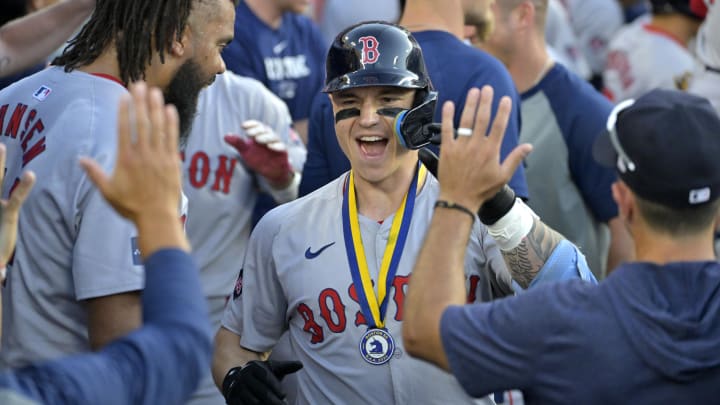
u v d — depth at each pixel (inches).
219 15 458.0
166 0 441.1
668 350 327.0
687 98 344.5
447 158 357.7
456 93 554.3
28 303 434.0
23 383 288.0
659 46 873.5
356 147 441.7
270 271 457.4
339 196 454.0
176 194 310.3
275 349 471.2
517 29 676.1
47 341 435.2
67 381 286.7
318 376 446.3
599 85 1136.2
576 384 332.8
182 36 449.1
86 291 418.0
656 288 335.6
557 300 339.3
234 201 618.2
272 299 461.1
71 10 548.1
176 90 458.0
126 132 302.2
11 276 434.0
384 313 435.2
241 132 621.6
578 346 332.2
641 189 339.0
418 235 442.6
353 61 436.8
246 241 629.3
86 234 419.2
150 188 304.5
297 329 454.0
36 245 429.1
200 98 613.9
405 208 445.7
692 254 340.8
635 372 329.4
